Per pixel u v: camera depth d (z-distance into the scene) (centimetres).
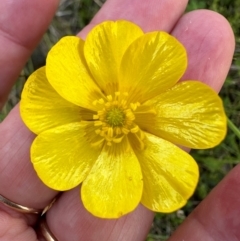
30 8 6
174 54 5
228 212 5
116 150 5
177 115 5
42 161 5
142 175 5
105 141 5
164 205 5
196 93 5
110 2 7
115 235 6
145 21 6
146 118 5
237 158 8
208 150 8
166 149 5
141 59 5
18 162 6
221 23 6
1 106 7
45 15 6
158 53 5
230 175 6
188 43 6
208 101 5
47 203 6
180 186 5
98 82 5
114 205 5
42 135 5
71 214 6
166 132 5
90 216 6
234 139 8
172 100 5
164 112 5
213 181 8
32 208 6
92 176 5
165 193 5
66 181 5
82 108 5
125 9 7
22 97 5
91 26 7
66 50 5
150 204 5
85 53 5
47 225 6
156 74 5
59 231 6
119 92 5
